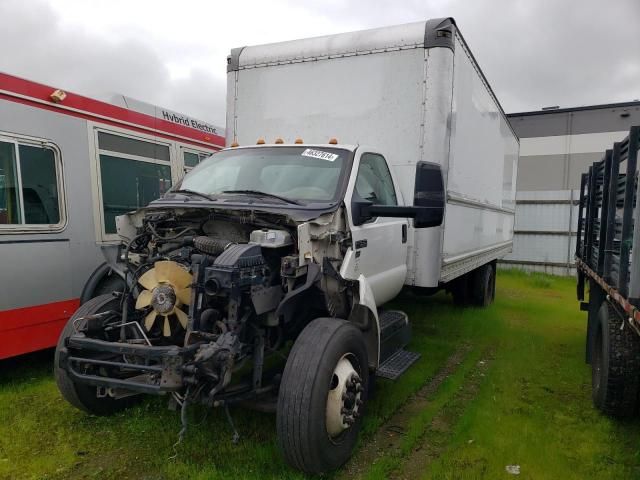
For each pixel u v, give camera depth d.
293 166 4.83
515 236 17.12
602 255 5.38
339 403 3.56
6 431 4.35
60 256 6.06
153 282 3.70
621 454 4.08
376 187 5.07
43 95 5.93
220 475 3.62
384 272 5.12
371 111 5.80
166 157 7.98
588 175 6.96
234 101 6.60
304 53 6.17
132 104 7.32
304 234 3.82
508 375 5.92
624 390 4.43
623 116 19.25
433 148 5.52
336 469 3.72
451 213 6.11
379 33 5.82
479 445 4.18
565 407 5.03
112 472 3.74
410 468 3.88
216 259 3.54
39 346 5.79
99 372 4.03
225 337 3.42
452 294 9.51
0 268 5.38
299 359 3.44
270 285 3.87
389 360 4.83
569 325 8.71
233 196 4.48
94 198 6.56
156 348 3.33
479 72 7.15
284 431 3.36
